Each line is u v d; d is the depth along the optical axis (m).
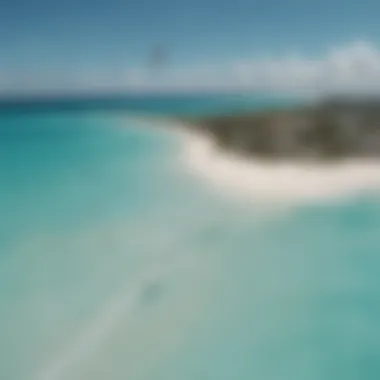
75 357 14.21
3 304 17.36
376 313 16.59
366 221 24.83
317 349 14.52
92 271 20.06
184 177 36.31
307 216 25.89
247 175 34.91
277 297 17.64
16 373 13.66
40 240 23.84
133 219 26.69
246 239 23.05
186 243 22.78
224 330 15.56
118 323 16.05
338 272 19.48
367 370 13.93
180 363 14.06
